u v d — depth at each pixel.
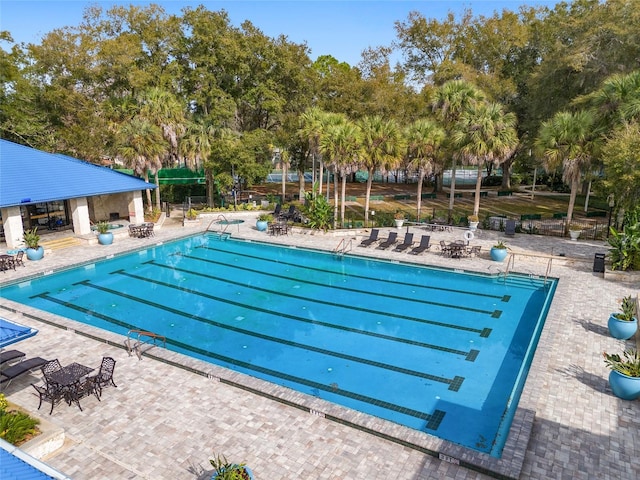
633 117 19.33
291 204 33.09
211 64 35.38
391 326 13.81
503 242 22.25
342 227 25.86
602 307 13.95
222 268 20.11
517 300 15.85
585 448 7.55
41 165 24.33
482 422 9.05
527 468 7.09
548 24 37.94
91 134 29.48
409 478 6.92
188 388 9.62
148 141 27.52
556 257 19.03
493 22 39.06
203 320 14.41
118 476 7.00
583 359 10.66
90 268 20.08
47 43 29.84
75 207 23.34
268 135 35.28
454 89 27.42
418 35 42.84
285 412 8.73
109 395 9.34
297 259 21.52
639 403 8.84
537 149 22.64
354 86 39.06
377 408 9.59
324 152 24.36
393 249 21.58
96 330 12.45
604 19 28.11
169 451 7.60
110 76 31.66
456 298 16.12
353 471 7.07
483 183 51.22
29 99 30.50
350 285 17.69
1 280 17.28
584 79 28.50
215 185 36.88
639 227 16.86
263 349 12.41
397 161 24.75
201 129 31.30
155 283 18.11
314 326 13.88
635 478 6.86
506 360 11.62
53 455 7.48
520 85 39.31
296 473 7.04
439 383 10.54
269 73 38.84
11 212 20.52
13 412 7.89
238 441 7.84
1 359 9.66
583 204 35.12
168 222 29.67
